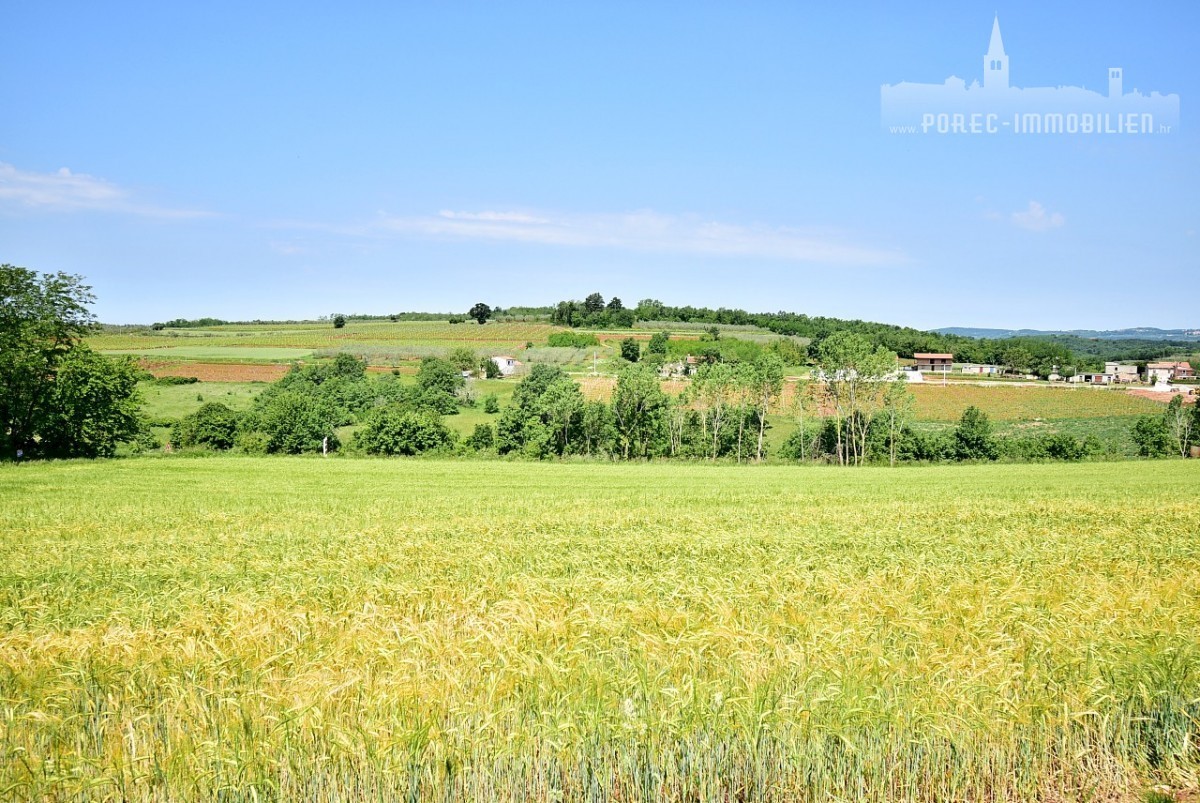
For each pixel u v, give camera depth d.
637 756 6.44
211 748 6.25
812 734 6.55
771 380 78.75
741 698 6.81
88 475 47.09
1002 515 26.73
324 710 6.77
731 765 6.49
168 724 6.75
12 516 28.89
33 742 6.68
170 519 28.12
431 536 22.45
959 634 8.86
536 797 6.28
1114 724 7.10
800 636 8.59
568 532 23.11
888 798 6.45
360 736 6.29
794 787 6.39
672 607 10.30
